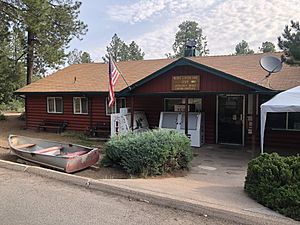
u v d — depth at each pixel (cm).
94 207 557
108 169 887
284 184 550
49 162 884
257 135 1306
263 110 857
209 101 1412
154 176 799
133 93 1233
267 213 501
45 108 1870
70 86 1753
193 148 1278
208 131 1418
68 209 545
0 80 2311
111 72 1188
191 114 1344
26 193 639
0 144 1323
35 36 2239
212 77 1084
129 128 1308
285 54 1032
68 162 827
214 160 1043
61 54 2273
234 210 512
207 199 576
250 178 618
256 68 1412
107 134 1590
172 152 828
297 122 1231
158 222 490
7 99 2488
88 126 1717
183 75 1134
